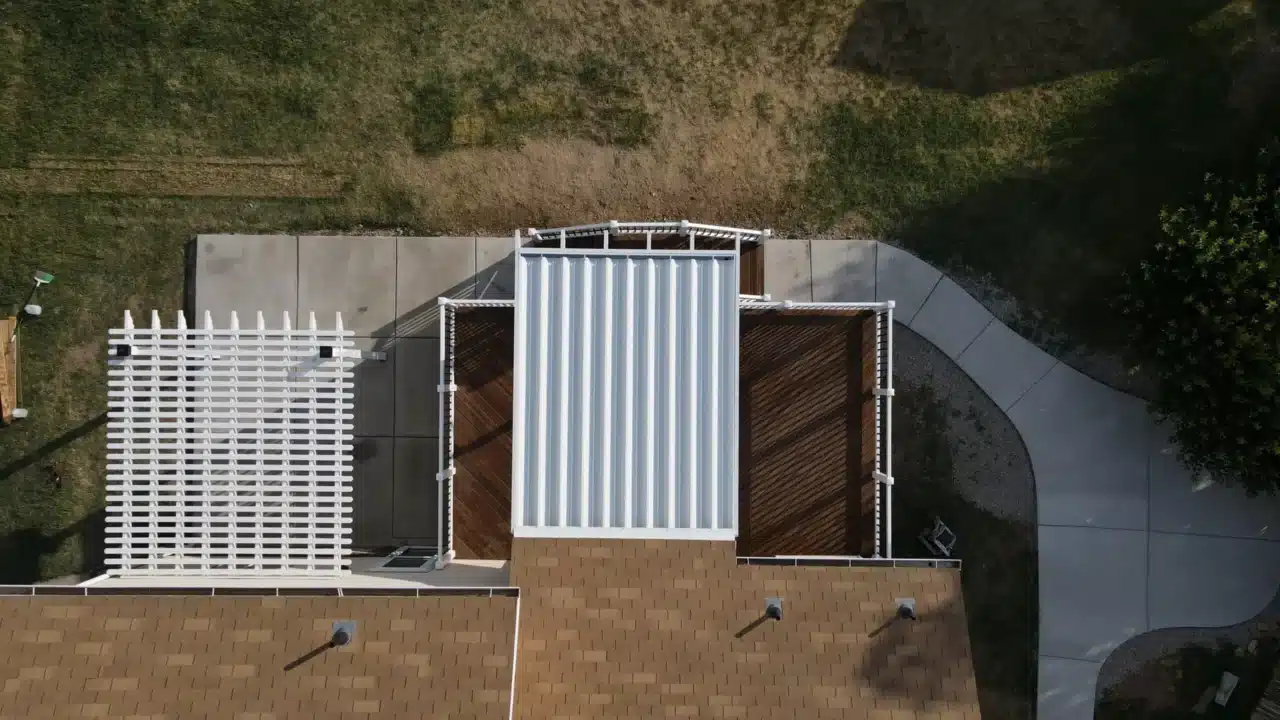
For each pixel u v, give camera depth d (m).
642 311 7.26
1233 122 9.68
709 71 9.77
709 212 9.75
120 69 9.55
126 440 7.66
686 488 7.18
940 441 9.65
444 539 9.24
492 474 8.38
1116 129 9.73
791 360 8.47
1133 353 9.21
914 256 9.67
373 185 9.62
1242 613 9.52
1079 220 9.70
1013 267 9.70
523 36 9.72
